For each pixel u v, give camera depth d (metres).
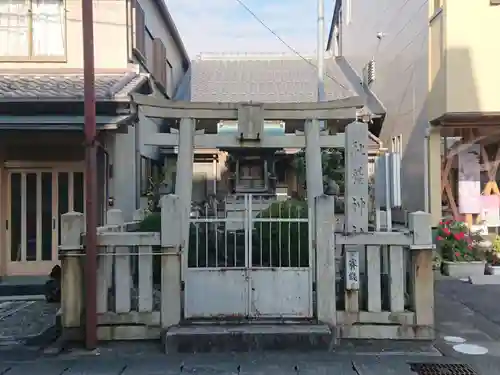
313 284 6.25
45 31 11.26
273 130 11.28
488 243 11.23
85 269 6.05
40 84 10.12
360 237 6.15
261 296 6.14
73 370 5.30
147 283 6.12
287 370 5.25
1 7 11.16
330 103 7.29
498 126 11.03
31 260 10.88
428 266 6.14
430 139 11.50
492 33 10.38
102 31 11.23
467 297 8.69
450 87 10.39
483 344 6.15
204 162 14.81
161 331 6.02
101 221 10.38
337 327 6.10
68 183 10.95
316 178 7.22
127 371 5.26
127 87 9.86
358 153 6.47
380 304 6.15
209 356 5.65
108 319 6.07
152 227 7.96
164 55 14.80
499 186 12.16
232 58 20.19
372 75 16.69
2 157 10.78
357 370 5.27
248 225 6.19
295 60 20.03
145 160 13.17
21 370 5.32
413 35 12.60
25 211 10.91
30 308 8.25
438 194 11.45
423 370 5.28
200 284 6.15
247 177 10.40
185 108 7.14
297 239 6.39
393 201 7.16
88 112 5.93
